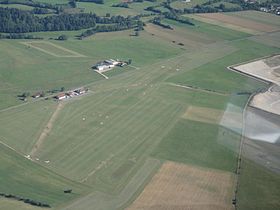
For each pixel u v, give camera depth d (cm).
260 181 18225
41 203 16850
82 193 17762
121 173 19138
